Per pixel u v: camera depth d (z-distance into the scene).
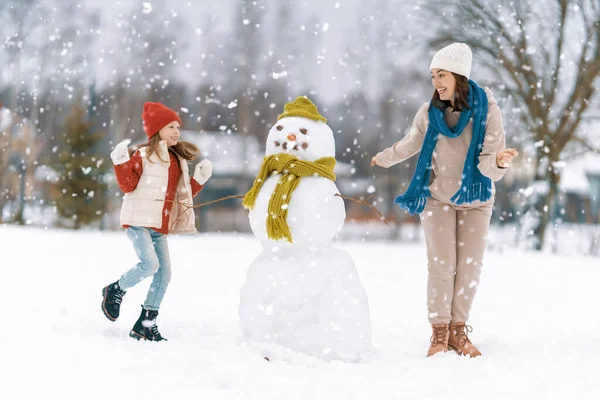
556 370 3.91
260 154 39.03
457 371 3.86
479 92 4.71
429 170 4.83
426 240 4.86
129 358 3.84
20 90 29.98
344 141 35.97
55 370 3.57
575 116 21.14
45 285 7.25
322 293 4.21
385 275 9.91
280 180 4.43
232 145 38.72
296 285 4.21
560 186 21.84
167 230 5.05
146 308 4.87
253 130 37.72
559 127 21.05
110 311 4.93
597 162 45.44
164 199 4.94
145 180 4.92
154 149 4.99
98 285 7.44
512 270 11.34
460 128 4.68
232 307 6.33
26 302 6.03
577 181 42.84
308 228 4.34
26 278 7.76
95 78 29.55
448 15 20.53
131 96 33.22
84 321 5.14
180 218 5.14
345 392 3.29
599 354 4.47
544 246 21.34
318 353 4.15
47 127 32.47
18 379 3.40
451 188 4.77
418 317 6.27
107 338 4.55
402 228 37.16
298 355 4.04
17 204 30.70
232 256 12.09
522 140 21.28
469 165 4.68
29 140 30.91
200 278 8.50
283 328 4.20
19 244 12.27
